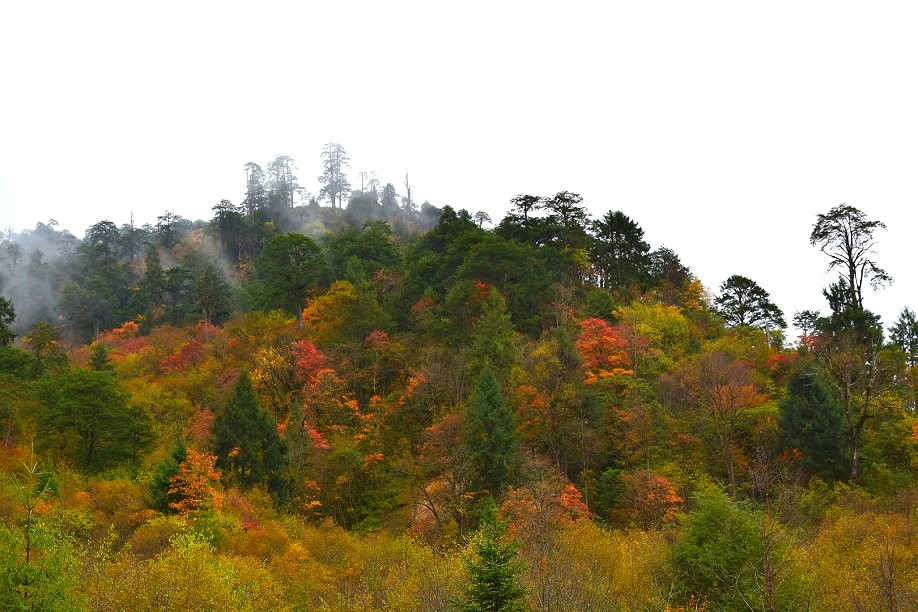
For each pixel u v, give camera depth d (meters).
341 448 45.81
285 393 53.62
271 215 151.12
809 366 44.81
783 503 29.95
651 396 45.72
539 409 43.41
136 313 104.25
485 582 16.02
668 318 58.56
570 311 59.31
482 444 39.78
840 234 62.06
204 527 32.50
